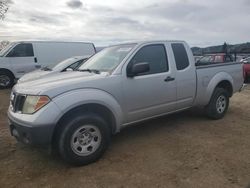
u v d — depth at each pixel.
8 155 4.16
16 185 3.28
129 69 4.29
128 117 4.34
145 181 3.30
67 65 9.35
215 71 5.75
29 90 3.67
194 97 5.35
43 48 13.20
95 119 3.77
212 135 4.92
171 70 4.86
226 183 3.20
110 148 4.36
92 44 14.90
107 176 3.45
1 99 9.20
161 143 4.54
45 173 3.57
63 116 3.62
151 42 4.75
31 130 3.40
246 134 4.96
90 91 3.80
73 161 3.65
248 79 14.65
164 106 4.81
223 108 6.04
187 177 3.37
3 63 12.16
